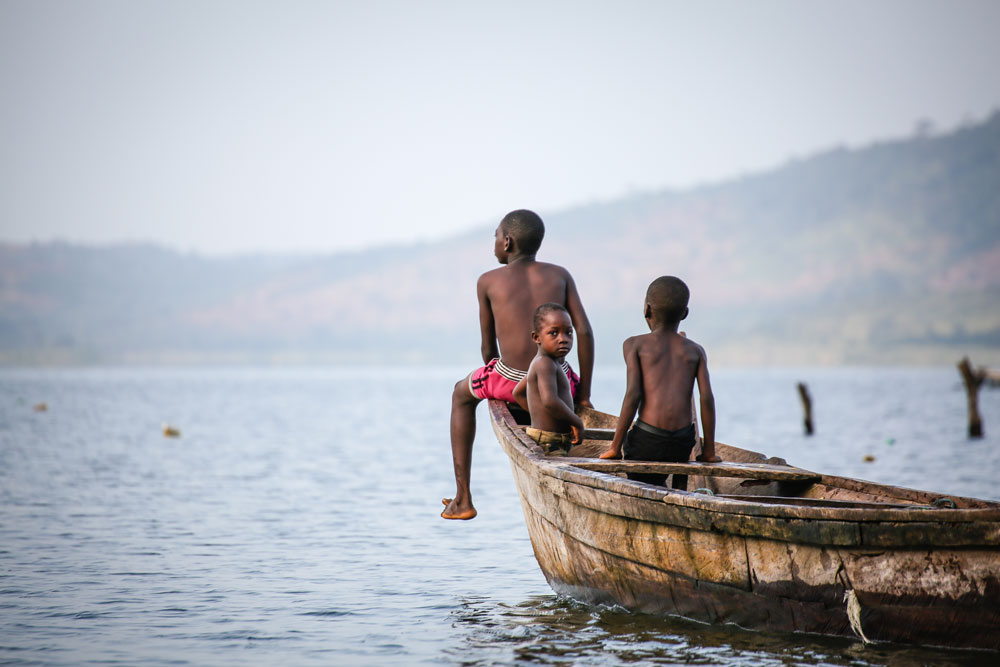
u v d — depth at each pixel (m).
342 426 99.50
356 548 30.78
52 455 63.88
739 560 18.67
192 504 40.75
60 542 31.52
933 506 19.00
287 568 27.66
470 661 18.94
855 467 54.50
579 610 22.59
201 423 103.69
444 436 84.50
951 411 119.81
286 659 19.30
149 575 26.66
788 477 21.50
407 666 18.73
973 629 16.98
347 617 22.36
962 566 16.91
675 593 19.83
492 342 25.19
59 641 20.45
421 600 23.91
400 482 49.06
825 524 17.66
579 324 24.41
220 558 29.06
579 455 24.42
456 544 31.47
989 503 18.89
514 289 24.19
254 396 195.88
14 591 24.69
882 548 17.39
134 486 46.94
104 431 88.62
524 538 32.56
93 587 25.19
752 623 18.91
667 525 19.38
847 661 17.81
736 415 114.31
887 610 17.53
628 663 18.42
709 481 22.77
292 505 40.53
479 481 49.28
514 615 22.28
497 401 24.67
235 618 22.25
